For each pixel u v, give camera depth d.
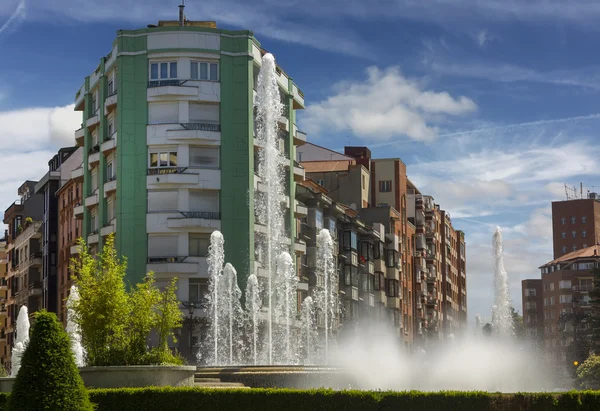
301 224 89.69
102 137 80.06
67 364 28.94
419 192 152.12
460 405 32.47
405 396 32.66
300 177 86.69
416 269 136.00
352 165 117.50
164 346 38.62
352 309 101.00
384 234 114.69
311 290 88.81
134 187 75.94
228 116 76.69
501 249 89.81
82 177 87.00
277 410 32.84
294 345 81.38
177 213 75.12
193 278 74.56
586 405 32.59
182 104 75.94
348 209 104.81
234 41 77.44
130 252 75.19
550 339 189.75
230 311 73.50
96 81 81.88
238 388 33.62
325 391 32.97
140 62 76.75
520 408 32.62
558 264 190.50
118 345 37.12
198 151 76.25
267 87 69.56
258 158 78.44
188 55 76.25
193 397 33.16
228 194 76.12
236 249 75.62
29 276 115.31
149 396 33.16
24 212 127.81
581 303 183.75
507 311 91.50
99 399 33.09
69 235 100.94
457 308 174.25
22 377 28.59
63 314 101.81
